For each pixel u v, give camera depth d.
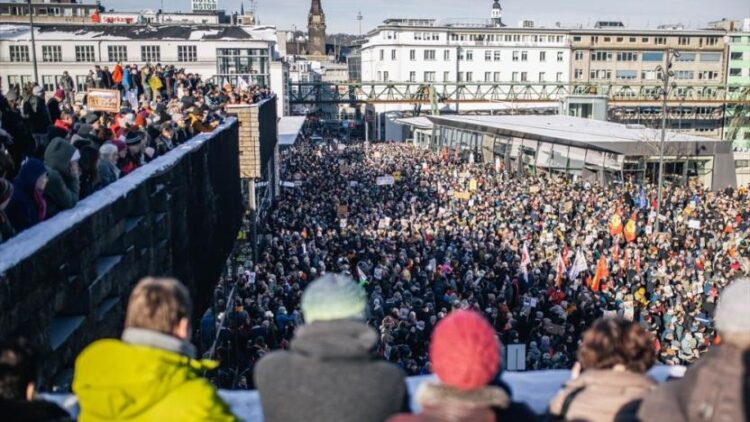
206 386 2.79
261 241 31.05
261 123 29.45
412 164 61.09
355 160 66.00
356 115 129.50
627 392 2.96
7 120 9.09
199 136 16.34
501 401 2.50
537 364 16.34
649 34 120.25
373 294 19.41
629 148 46.69
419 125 92.31
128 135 10.66
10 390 2.85
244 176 27.17
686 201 39.47
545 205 36.38
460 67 116.19
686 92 114.31
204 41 62.91
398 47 113.44
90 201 7.96
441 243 28.03
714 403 2.57
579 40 119.19
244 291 20.97
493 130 66.56
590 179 50.66
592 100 87.31
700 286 22.25
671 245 29.48
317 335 2.79
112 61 61.84
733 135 98.12
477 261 26.00
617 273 24.64
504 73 117.56
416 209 38.19
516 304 21.56
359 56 138.88
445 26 118.69
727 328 2.68
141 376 2.66
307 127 119.31
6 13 100.12
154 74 25.33
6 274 5.31
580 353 3.22
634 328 3.16
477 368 2.47
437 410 2.49
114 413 2.63
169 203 11.23
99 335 7.77
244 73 63.22
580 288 22.09
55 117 12.98
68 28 64.19
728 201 39.34
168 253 11.22
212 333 17.73
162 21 99.75
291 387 2.69
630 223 29.16
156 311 2.84
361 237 28.75
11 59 59.91
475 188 42.69
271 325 16.97
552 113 113.44
